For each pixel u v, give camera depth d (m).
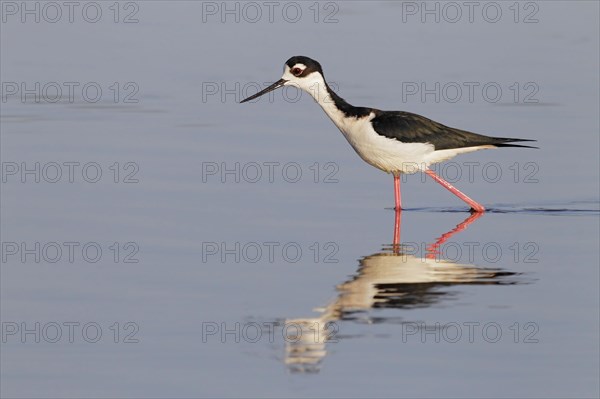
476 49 24.11
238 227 14.43
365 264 13.16
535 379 9.92
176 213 14.95
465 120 19.34
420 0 28.16
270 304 11.77
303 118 20.16
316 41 24.48
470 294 12.12
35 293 12.05
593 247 13.84
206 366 10.21
